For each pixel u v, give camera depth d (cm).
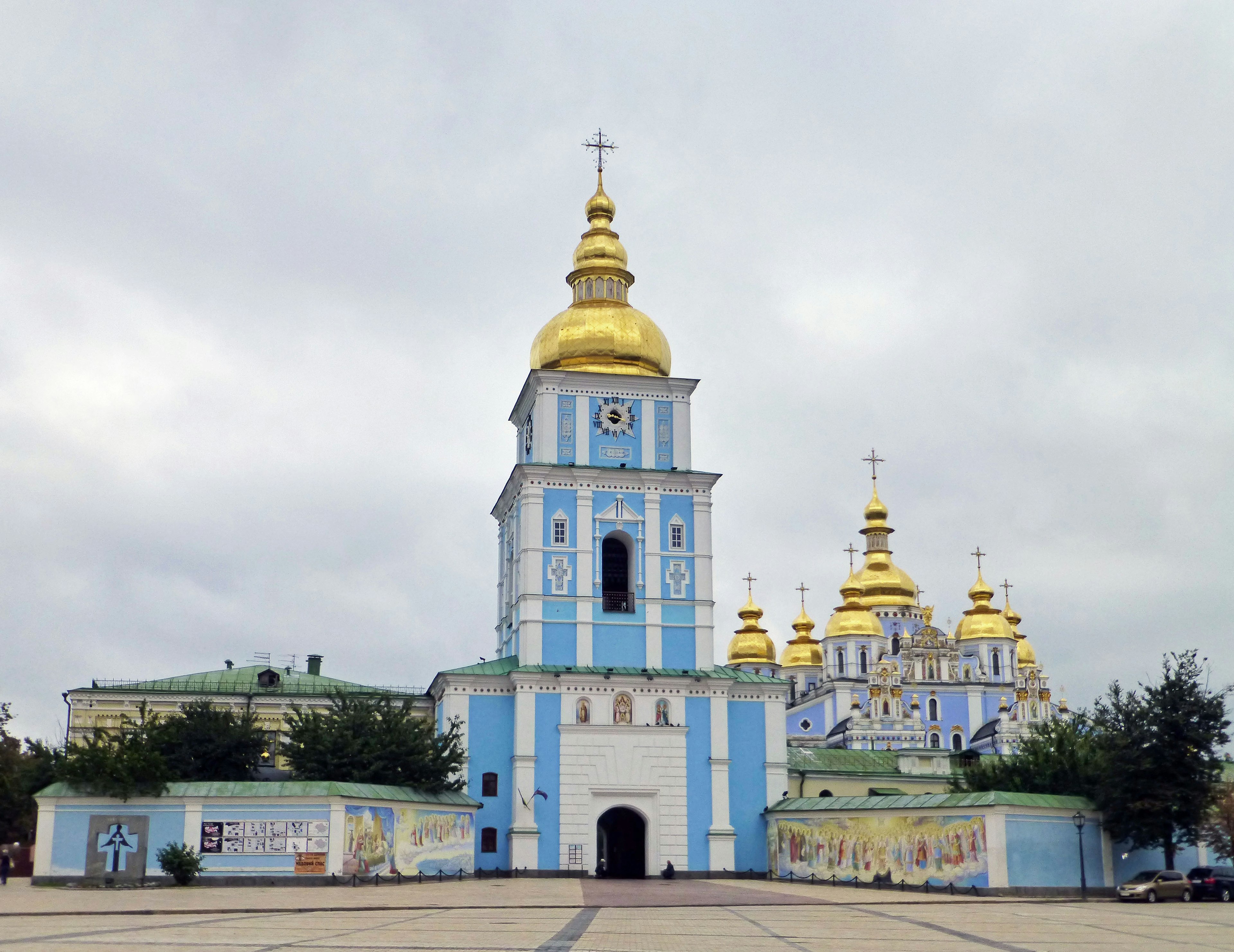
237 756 6938
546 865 7088
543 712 7269
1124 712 6138
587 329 7994
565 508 7606
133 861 5753
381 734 6675
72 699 8488
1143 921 4194
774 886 6406
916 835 6238
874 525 14825
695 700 7444
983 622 14062
